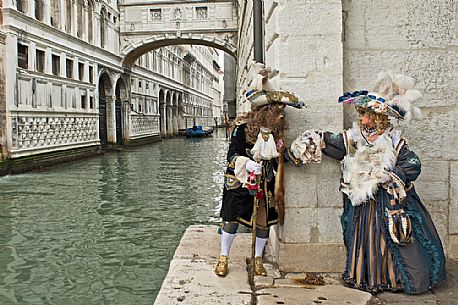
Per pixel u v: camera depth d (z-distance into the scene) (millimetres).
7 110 17656
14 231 9148
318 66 3686
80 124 24750
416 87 3936
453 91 3938
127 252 7781
